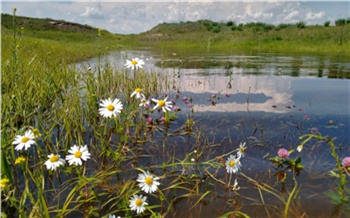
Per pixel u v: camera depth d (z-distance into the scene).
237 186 2.10
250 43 22.14
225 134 3.11
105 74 4.96
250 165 2.46
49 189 2.05
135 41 31.50
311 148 2.76
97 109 3.36
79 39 29.66
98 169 2.35
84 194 1.91
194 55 14.49
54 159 1.84
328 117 3.62
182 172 2.30
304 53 16.19
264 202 1.94
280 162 2.43
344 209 1.85
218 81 6.23
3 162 1.94
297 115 3.72
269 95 4.88
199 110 3.97
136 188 2.08
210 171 2.37
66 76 4.82
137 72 5.97
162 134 3.16
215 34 29.27
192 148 2.81
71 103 3.48
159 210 1.85
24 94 3.54
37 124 3.07
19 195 1.95
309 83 6.06
